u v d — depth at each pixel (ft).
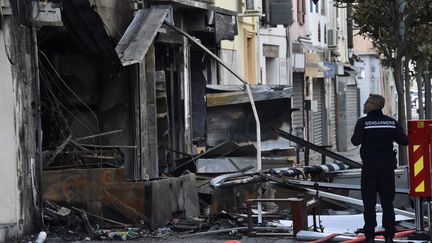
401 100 94.99
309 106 156.87
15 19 53.88
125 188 58.08
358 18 97.86
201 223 58.39
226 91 84.94
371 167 50.24
